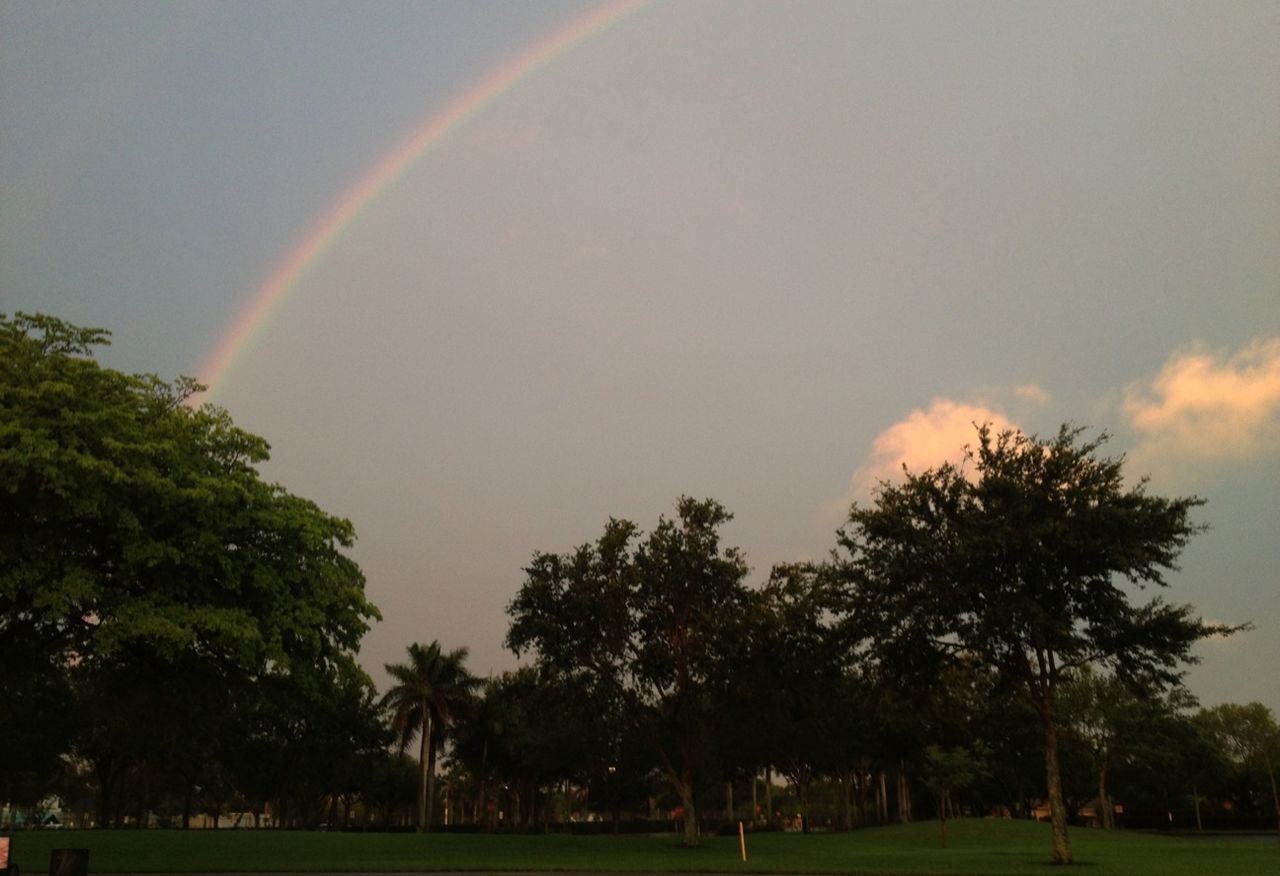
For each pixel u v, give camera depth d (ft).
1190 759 306.35
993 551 107.55
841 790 324.60
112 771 282.97
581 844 169.37
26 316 94.32
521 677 183.11
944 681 136.87
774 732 185.78
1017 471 112.37
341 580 97.35
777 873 96.53
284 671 92.07
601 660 163.53
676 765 229.45
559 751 255.29
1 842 70.38
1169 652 111.45
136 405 94.38
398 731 278.46
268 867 101.50
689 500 164.14
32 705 198.59
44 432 77.20
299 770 308.40
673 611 162.61
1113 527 107.24
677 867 106.01
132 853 121.39
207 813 426.51
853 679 147.95
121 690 100.07
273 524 91.04
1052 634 106.22
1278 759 341.00
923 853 140.15
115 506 81.10
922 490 115.96
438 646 285.02
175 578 87.45
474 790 425.69
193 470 90.68
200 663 96.63
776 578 160.35
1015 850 148.56
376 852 133.18
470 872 98.27
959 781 171.42
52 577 81.41
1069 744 263.29
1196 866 103.96
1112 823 322.34
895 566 114.01
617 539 161.68
